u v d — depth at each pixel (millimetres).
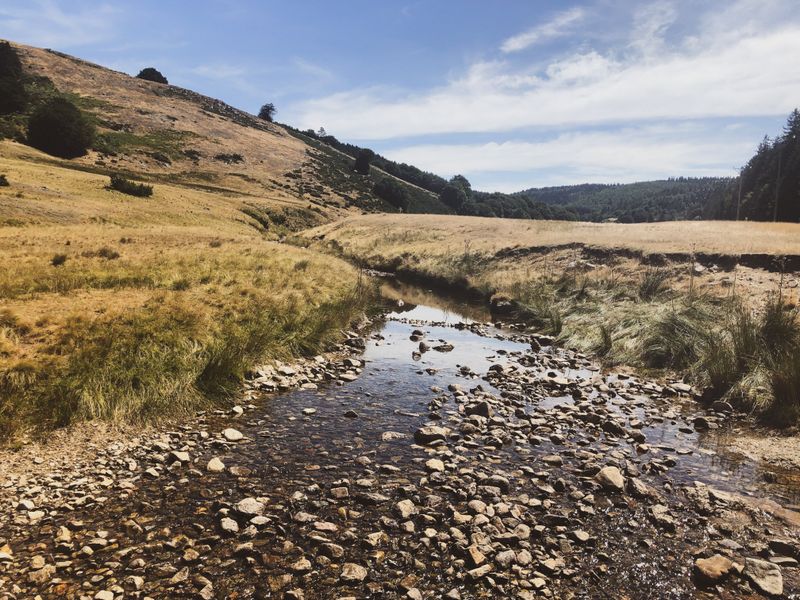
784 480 7086
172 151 120250
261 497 6344
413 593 4602
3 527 5480
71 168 74500
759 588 4750
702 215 159125
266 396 10547
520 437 8641
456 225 53906
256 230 67062
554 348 16578
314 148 178500
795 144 86688
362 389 11359
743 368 11109
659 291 19641
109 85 152250
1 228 31469
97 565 4902
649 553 5332
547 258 29281
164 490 6469
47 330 10422
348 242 54719
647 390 11781
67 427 7879
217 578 4773
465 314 23672
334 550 5195
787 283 17594
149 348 10359
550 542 5449
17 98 98125
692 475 7254
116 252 22094
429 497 6367
